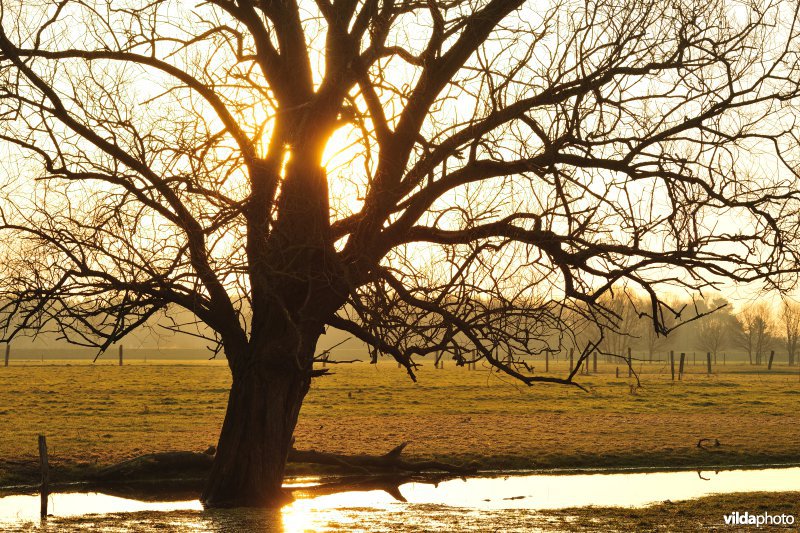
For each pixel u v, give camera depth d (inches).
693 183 645.3
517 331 612.7
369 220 637.9
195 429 1403.8
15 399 1910.7
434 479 1039.0
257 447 708.7
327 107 622.8
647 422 1600.6
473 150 648.4
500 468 1134.4
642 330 5595.5
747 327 6879.9
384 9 650.2
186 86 610.5
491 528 654.5
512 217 629.0
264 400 709.9
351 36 628.7
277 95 676.7
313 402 1994.3
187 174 543.5
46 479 792.3
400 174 661.9
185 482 981.8
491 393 2308.1
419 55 676.7
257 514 682.8
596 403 2016.5
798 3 665.0
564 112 631.8
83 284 607.8
